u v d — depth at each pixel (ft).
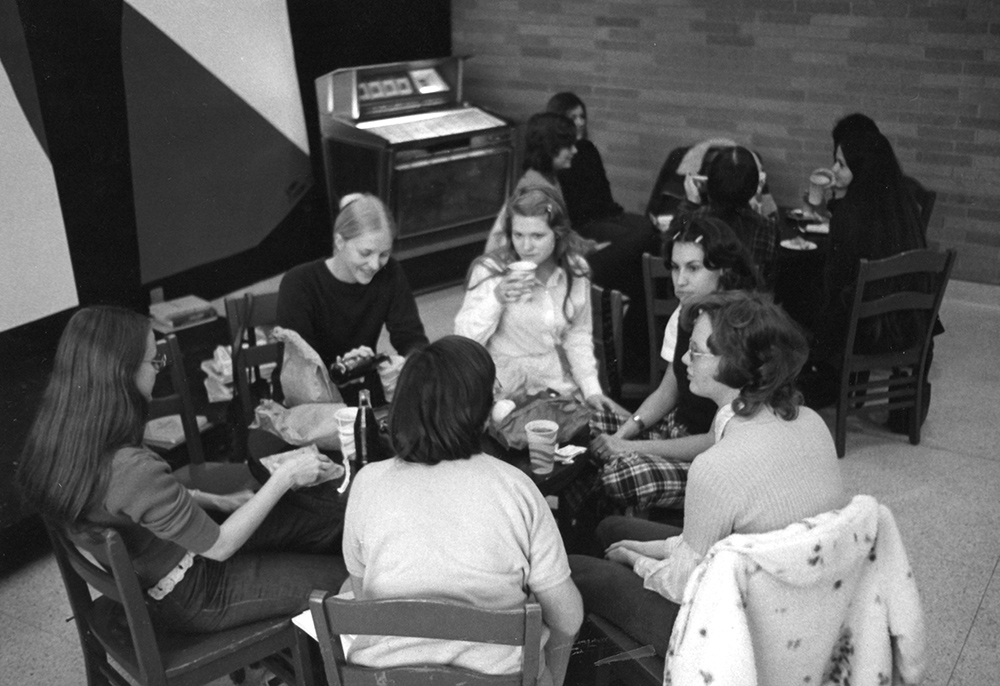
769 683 6.05
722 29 18.79
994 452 12.95
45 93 13.14
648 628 6.73
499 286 9.21
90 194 14.34
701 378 6.91
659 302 11.05
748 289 9.20
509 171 20.31
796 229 14.83
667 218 16.14
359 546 5.94
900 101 17.37
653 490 8.23
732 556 5.64
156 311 14.76
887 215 12.42
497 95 22.18
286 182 19.01
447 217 19.60
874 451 13.02
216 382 11.91
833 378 13.83
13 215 12.57
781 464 5.98
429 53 21.67
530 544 5.85
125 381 6.49
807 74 18.12
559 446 8.45
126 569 6.34
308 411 8.60
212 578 7.18
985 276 17.54
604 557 8.11
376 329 10.62
